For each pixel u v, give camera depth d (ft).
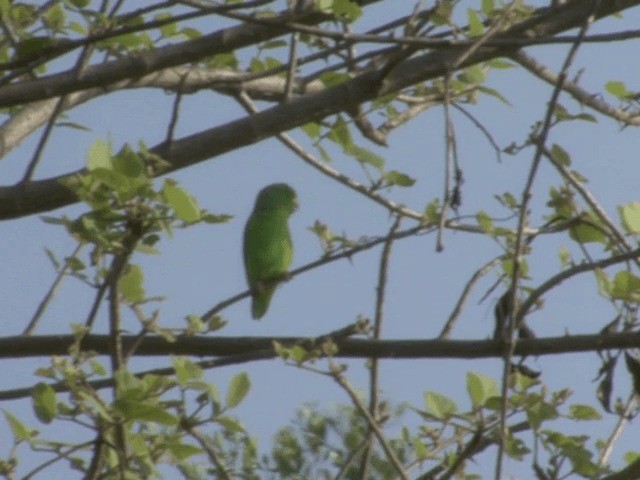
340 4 30.07
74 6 32.09
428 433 30.37
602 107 35.55
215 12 28.96
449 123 26.55
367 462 31.19
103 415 25.29
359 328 30.14
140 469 26.18
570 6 32.60
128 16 30.60
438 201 32.86
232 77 34.73
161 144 30.83
